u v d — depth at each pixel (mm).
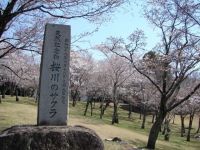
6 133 8477
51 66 9656
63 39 9797
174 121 74875
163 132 49844
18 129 8648
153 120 61469
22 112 36375
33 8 12891
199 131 62312
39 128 8727
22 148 8305
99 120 47344
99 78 56844
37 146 8422
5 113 33312
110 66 50062
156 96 47562
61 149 8648
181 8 19125
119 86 52500
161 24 27859
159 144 33375
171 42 28031
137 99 58125
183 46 24797
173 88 28062
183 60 25766
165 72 28312
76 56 19125
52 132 8617
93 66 57469
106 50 35875
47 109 9555
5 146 8242
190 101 41094
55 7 12984
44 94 9562
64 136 8719
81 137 8922
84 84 59125
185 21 24500
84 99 86125
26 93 81312
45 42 9672
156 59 29281
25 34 16078
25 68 27672
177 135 53875
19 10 12953
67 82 9750
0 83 58156
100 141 9203
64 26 9828
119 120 58938
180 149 33781
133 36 32969
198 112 52125
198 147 41000
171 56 26203
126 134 34031
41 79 9570
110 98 58906
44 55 9641
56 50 9727
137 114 72312
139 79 50219
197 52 24641
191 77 40562
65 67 9758
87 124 36469
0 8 12719
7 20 12781
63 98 9688
